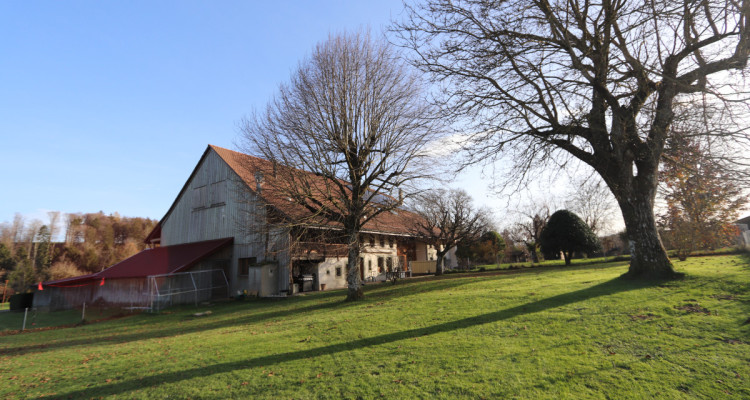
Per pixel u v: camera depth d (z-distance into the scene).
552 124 12.81
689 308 8.29
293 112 18.06
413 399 5.41
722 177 9.88
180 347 10.09
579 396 5.14
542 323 8.48
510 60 12.37
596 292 10.65
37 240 62.94
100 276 26.91
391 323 10.19
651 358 6.16
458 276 25.45
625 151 12.01
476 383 5.74
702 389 5.11
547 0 11.75
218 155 30.67
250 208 22.75
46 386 7.43
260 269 25.41
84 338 15.21
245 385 6.46
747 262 12.72
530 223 52.59
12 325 22.09
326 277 30.61
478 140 13.48
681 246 17.17
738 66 9.81
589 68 11.80
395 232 34.34
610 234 43.19
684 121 10.16
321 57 18.53
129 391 6.72
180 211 32.97
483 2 12.09
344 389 5.96
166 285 24.55
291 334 10.23
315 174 18.16
